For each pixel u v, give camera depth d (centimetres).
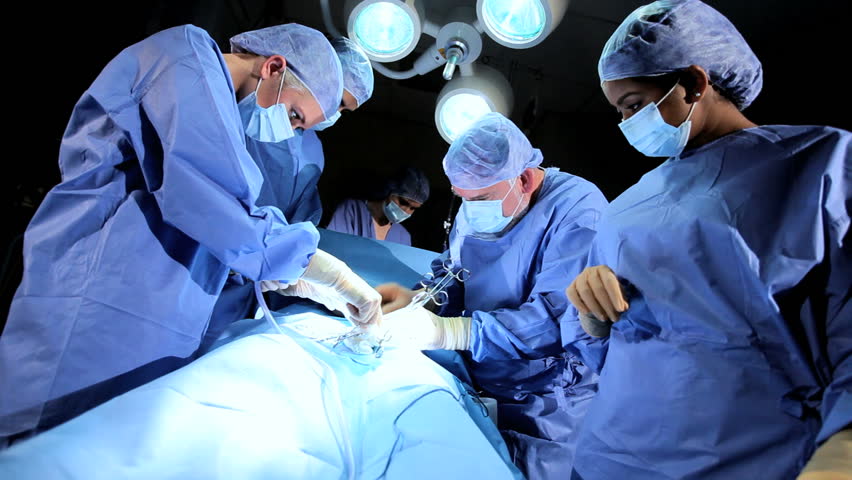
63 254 96
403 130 408
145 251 99
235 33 291
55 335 93
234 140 100
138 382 99
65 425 66
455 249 167
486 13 158
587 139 360
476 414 127
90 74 230
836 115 230
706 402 81
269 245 105
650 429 88
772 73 254
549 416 138
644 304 91
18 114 216
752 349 78
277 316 133
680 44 89
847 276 70
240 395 80
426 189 263
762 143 85
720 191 84
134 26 228
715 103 94
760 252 77
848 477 57
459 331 137
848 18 219
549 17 150
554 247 137
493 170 133
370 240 200
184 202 95
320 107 122
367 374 112
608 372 100
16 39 210
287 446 75
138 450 64
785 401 75
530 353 134
